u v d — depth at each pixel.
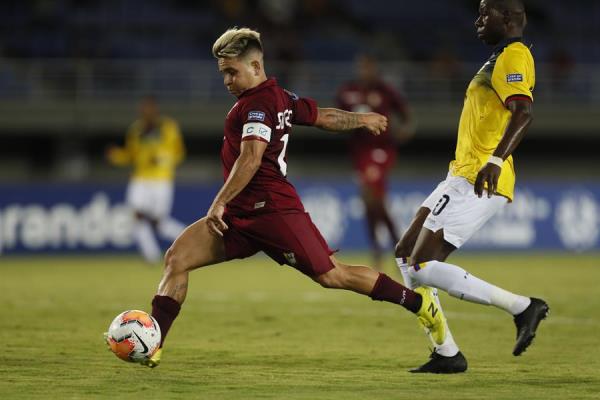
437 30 100.31
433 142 92.38
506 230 71.88
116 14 95.44
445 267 22.78
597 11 102.12
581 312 36.88
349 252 70.62
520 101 22.23
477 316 35.44
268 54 90.50
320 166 92.00
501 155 22.03
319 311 37.25
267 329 31.86
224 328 32.09
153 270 57.69
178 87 90.81
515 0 23.25
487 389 20.72
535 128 90.19
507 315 35.75
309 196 70.19
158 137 61.62
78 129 86.50
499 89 22.56
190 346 27.78
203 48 95.25
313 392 20.28
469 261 64.31
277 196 22.19
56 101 87.25
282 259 22.58
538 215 72.69
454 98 91.38
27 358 25.16
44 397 19.64
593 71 94.69
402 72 92.50
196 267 22.78
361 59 53.44
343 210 71.00
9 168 88.69
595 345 28.22
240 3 95.38
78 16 94.56
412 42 99.06
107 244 68.75
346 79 91.56
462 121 23.48
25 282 49.75
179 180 91.00
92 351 26.47
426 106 89.56
